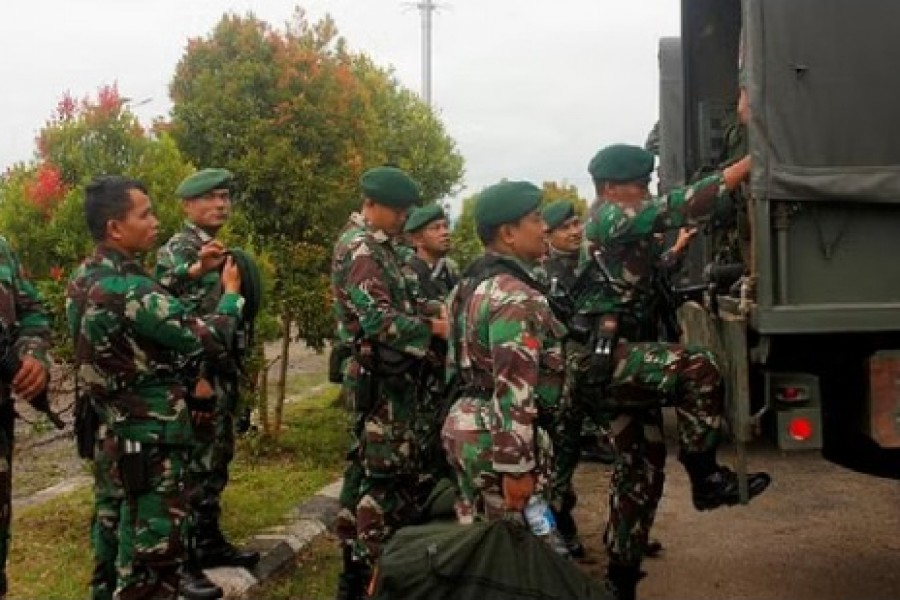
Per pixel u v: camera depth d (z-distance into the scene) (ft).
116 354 11.49
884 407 12.61
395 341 14.03
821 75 12.35
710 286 14.47
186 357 11.94
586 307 13.88
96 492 12.52
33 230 17.19
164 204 17.87
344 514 15.12
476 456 10.94
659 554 18.07
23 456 25.38
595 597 9.74
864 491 22.29
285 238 23.45
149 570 11.72
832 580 16.51
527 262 11.56
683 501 21.79
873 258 12.37
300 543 17.97
